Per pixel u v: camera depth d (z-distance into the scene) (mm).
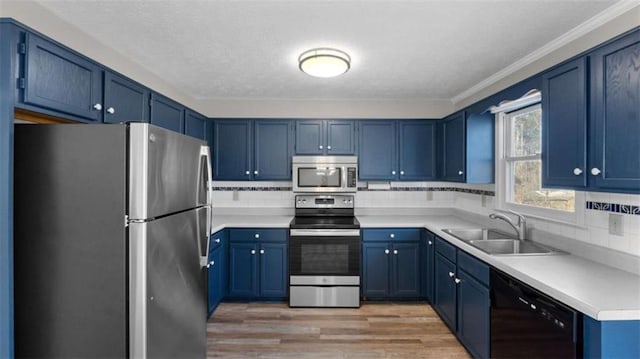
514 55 2217
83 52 1906
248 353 2318
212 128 3502
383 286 3180
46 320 1393
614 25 1634
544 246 2203
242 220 3375
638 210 1587
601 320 1174
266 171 3500
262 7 1627
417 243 3182
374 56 2244
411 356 2277
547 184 1811
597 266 1716
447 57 2262
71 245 1390
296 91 3205
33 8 1596
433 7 1615
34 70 1415
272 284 3203
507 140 2795
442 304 2723
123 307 1388
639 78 1289
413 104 3590
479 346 2062
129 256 1392
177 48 2133
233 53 2217
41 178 1393
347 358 2256
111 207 1387
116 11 1669
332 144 3498
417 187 3750
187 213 1786
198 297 1925
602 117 1452
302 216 3623
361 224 3176
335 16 1709
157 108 2502
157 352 1496
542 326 1458
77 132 1393
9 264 1325
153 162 1458
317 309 3084
